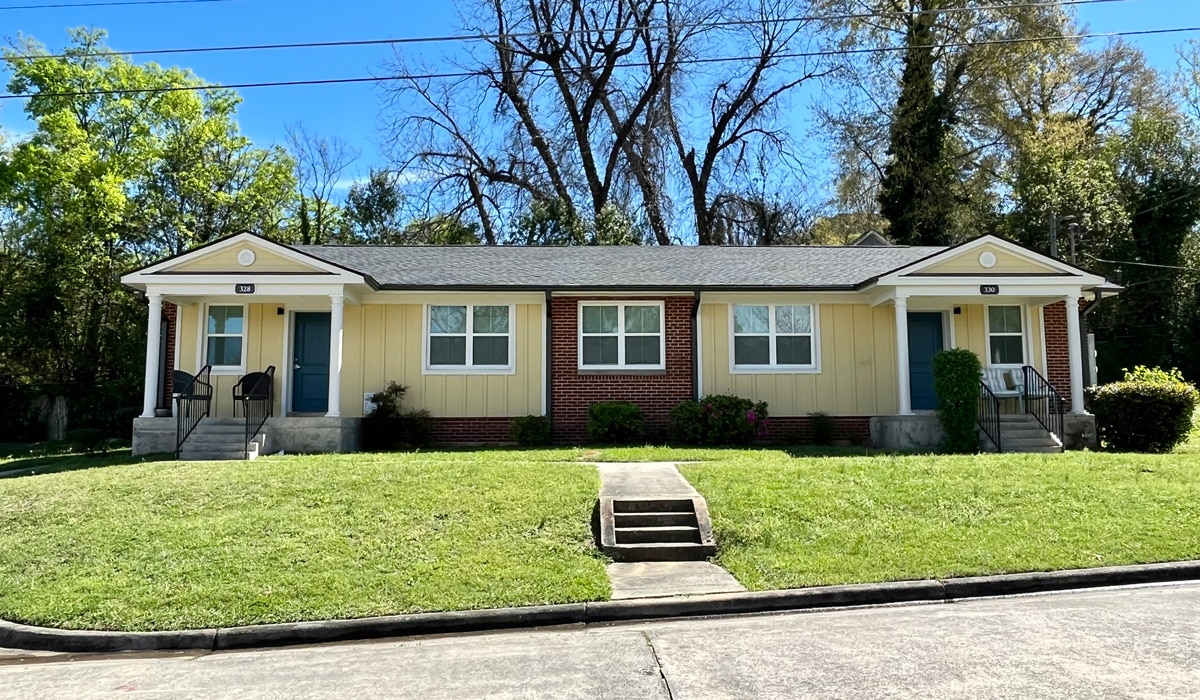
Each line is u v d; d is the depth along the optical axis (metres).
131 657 5.95
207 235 32.31
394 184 36.91
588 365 17.08
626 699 4.52
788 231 36.62
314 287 15.55
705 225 37.09
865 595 6.91
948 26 32.16
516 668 5.22
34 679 5.38
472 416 16.75
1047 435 15.09
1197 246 31.72
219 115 33.75
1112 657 5.05
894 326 17.33
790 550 8.01
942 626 5.93
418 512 9.00
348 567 7.47
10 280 26.83
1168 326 30.50
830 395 17.11
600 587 7.02
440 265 18.02
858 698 4.41
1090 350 18.11
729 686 4.69
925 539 8.16
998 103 33.03
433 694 4.73
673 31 34.03
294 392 16.92
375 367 16.73
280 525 8.61
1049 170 31.70
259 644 6.19
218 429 15.11
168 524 8.72
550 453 13.79
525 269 17.84
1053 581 7.18
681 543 8.38
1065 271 16.16
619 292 16.70
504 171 36.94
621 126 36.03
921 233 32.66
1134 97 36.41
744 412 15.78
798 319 17.34
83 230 27.17
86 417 26.09
